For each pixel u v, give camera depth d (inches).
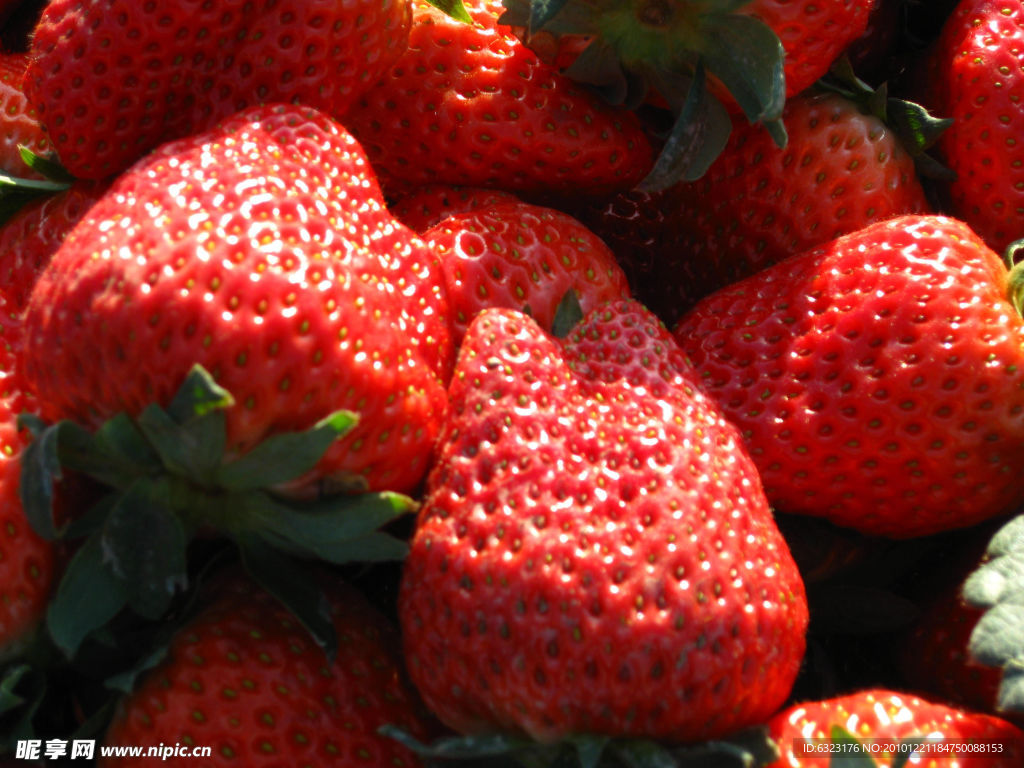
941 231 10.2
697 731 9.3
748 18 10.2
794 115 10.7
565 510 9.3
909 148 10.8
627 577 9.2
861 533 10.6
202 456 9.0
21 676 9.6
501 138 10.6
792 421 10.1
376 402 9.3
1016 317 10.1
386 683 9.9
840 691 10.4
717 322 10.4
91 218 9.5
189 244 9.1
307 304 9.1
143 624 9.8
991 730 9.7
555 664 9.2
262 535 9.4
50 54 10.0
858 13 10.4
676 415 9.7
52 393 9.3
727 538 9.4
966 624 10.2
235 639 9.7
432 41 10.6
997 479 10.1
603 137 10.6
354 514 9.2
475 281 10.2
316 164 9.7
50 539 9.2
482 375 9.6
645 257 11.4
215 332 9.0
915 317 10.0
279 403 9.1
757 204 10.8
